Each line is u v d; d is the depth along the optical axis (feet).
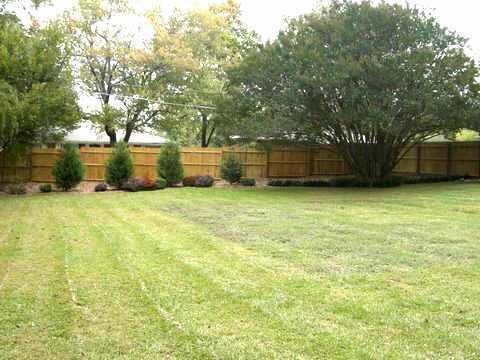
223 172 63.67
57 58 53.98
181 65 83.46
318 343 11.14
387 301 14.14
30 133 54.29
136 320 12.62
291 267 18.29
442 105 49.24
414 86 50.44
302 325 12.23
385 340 11.30
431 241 23.26
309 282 16.15
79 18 80.23
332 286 15.70
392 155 60.44
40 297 14.52
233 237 24.79
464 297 14.51
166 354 10.64
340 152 61.11
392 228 27.17
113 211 36.19
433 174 70.49
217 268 18.11
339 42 52.70
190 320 12.60
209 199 45.09
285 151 72.59
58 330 11.95
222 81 89.92
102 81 84.99
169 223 29.86
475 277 16.78
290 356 10.48
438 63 50.83
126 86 85.10
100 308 13.53
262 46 57.06
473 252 20.68
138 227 28.30
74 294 14.82
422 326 12.15
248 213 34.47
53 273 17.35
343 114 50.52
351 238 24.26
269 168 72.13
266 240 23.89
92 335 11.65
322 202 41.50
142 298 14.43
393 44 52.65
